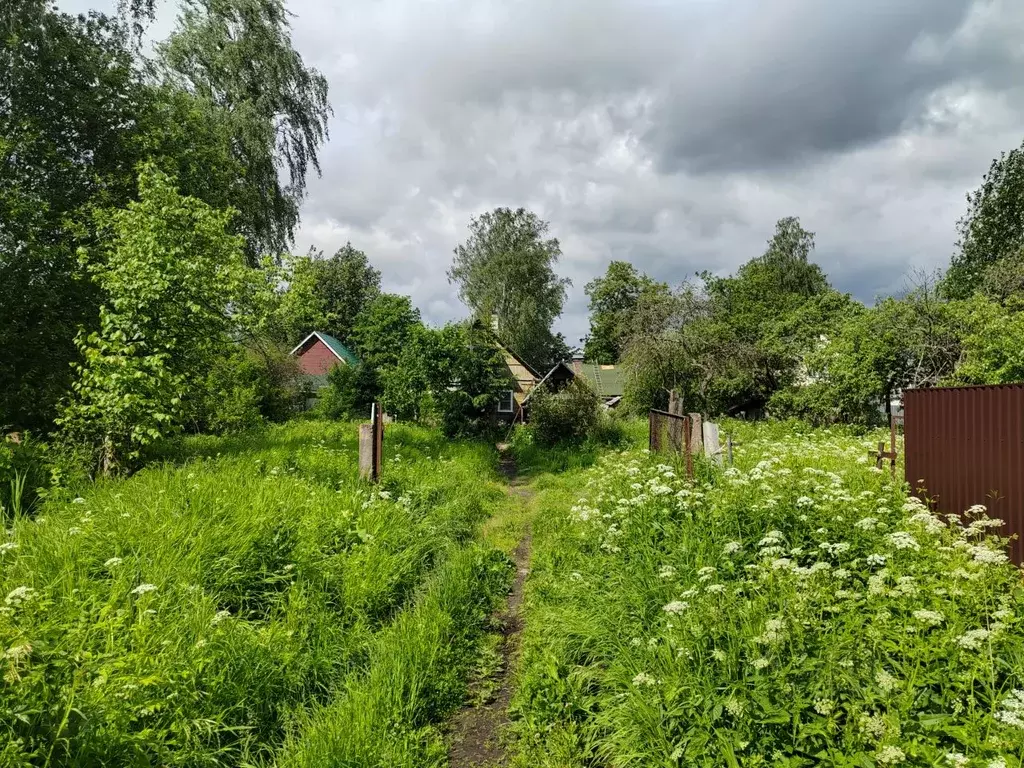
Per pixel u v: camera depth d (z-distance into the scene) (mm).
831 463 10008
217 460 10273
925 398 7496
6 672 2840
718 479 7910
